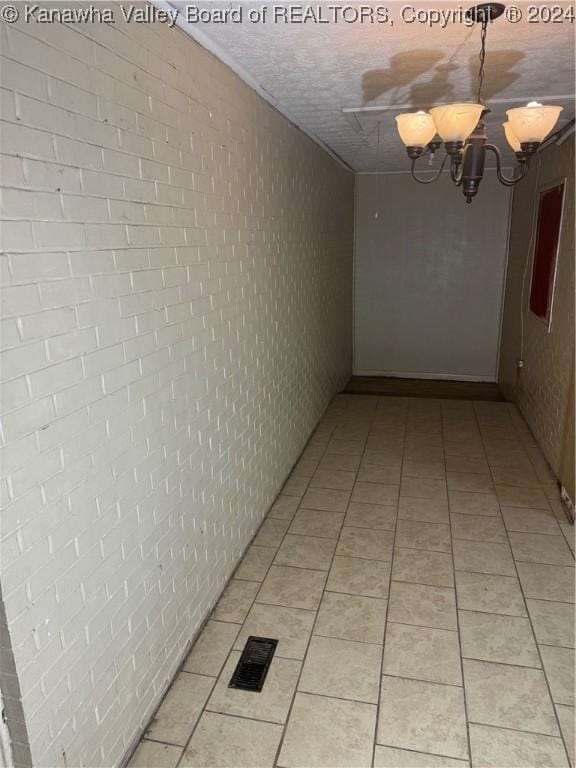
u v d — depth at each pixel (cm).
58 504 137
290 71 243
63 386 136
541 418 420
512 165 552
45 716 138
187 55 193
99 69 142
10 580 122
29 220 121
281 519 324
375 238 626
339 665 216
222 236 233
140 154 164
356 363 669
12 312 118
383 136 391
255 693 204
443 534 305
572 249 354
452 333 636
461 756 179
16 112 116
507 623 237
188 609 221
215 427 239
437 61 232
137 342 169
